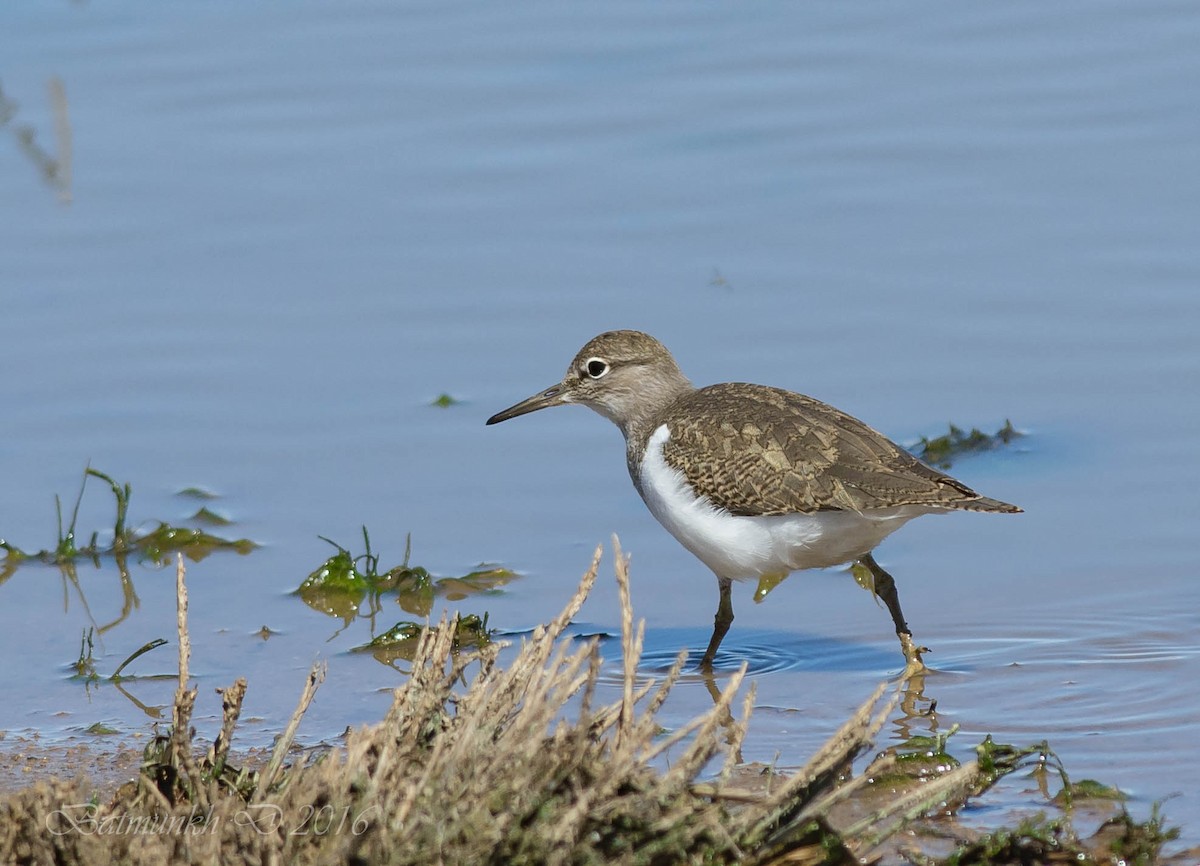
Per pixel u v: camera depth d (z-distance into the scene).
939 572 15.03
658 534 16.11
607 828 8.44
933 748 11.14
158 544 15.77
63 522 16.34
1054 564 14.89
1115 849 9.48
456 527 16.17
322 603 14.65
